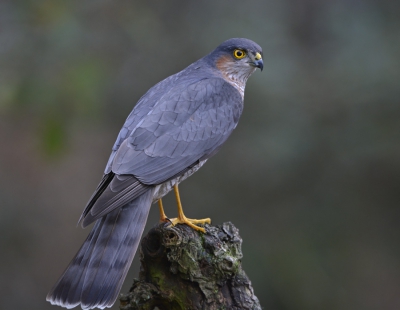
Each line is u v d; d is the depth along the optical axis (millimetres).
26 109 11594
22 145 14422
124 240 7195
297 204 13766
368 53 13742
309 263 13422
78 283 6980
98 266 7039
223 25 13578
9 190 14297
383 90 13586
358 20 14078
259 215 13680
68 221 14344
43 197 14398
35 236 14148
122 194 7352
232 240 7223
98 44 12523
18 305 13539
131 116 8172
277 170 13562
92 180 14594
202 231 7199
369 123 13625
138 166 7672
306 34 14492
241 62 9391
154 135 7938
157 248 7117
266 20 13680
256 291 13125
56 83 11344
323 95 13750
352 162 13633
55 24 11789
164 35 13703
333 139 13625
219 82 8906
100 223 7266
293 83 13469
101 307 6914
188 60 13555
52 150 11203
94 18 12719
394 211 13922
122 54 13273
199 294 7016
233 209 13672
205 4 13938
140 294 6973
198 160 8297
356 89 13680
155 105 8211
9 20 11852
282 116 13344
